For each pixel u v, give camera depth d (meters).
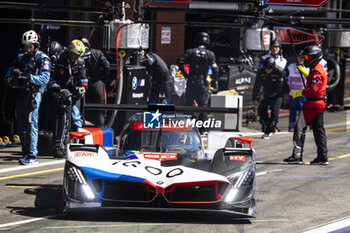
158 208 17.61
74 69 28.59
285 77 37.69
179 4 47.16
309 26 50.22
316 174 26.61
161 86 35.25
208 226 17.73
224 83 42.16
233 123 38.06
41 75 26.88
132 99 33.34
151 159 19.64
